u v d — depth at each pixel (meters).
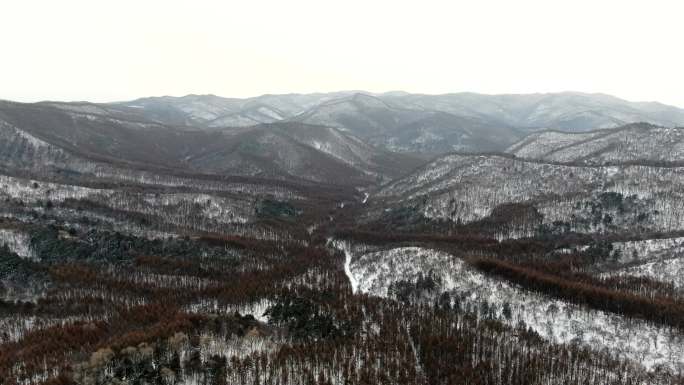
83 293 167.62
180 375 117.50
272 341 137.38
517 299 168.75
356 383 115.94
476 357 131.00
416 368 126.69
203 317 144.12
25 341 132.38
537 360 129.62
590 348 145.00
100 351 118.56
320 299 167.38
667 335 143.62
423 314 160.12
